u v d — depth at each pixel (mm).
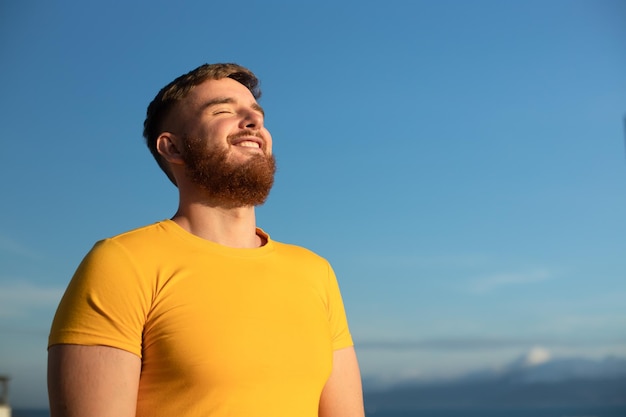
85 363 1696
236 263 1893
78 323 1731
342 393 2035
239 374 1729
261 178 1980
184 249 1870
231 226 2000
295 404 1795
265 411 1736
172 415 1695
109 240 1857
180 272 1814
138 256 1810
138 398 1734
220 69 2164
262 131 2088
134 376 1719
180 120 2096
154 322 1752
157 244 1857
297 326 1875
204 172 1970
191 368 1708
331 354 1963
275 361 1785
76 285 1793
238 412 1710
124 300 1742
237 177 1956
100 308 1731
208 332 1747
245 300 1829
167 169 2189
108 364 1694
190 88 2121
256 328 1799
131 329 1734
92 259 1814
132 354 1724
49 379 1744
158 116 2170
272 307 1857
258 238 2096
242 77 2219
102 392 1675
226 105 2078
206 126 2025
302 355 1843
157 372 1729
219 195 1968
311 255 2129
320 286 2057
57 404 1701
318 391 1885
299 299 1935
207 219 1985
